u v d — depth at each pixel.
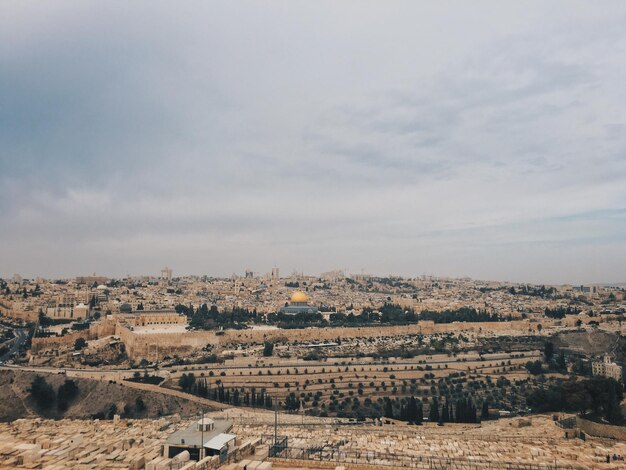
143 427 157.25
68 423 170.38
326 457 111.50
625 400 192.00
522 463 110.69
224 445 108.00
